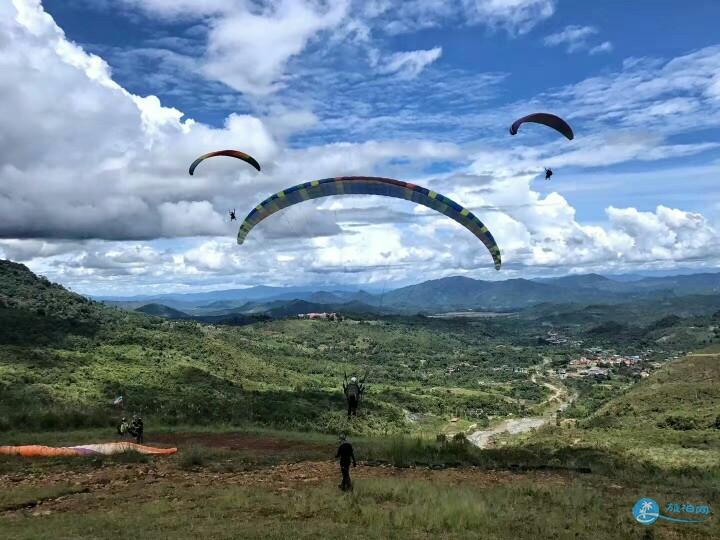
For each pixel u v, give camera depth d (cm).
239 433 2864
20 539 1108
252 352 16312
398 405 12600
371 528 1194
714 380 9850
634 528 1296
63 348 10206
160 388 7762
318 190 2589
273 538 1100
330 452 2281
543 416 13712
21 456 2072
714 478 2044
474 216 2414
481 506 1366
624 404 10194
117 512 1346
